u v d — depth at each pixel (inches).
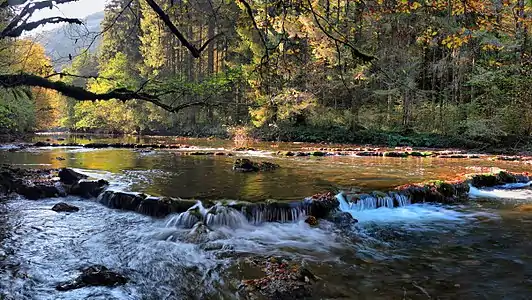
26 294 189.5
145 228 291.9
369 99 1059.3
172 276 212.7
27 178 437.7
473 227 306.5
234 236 278.1
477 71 862.5
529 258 240.4
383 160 641.6
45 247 253.3
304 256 242.4
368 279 208.4
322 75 770.8
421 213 345.7
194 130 1370.6
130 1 182.2
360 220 321.4
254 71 183.2
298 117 1107.3
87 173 482.0
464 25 273.4
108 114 1471.5
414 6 260.5
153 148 849.5
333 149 813.2
